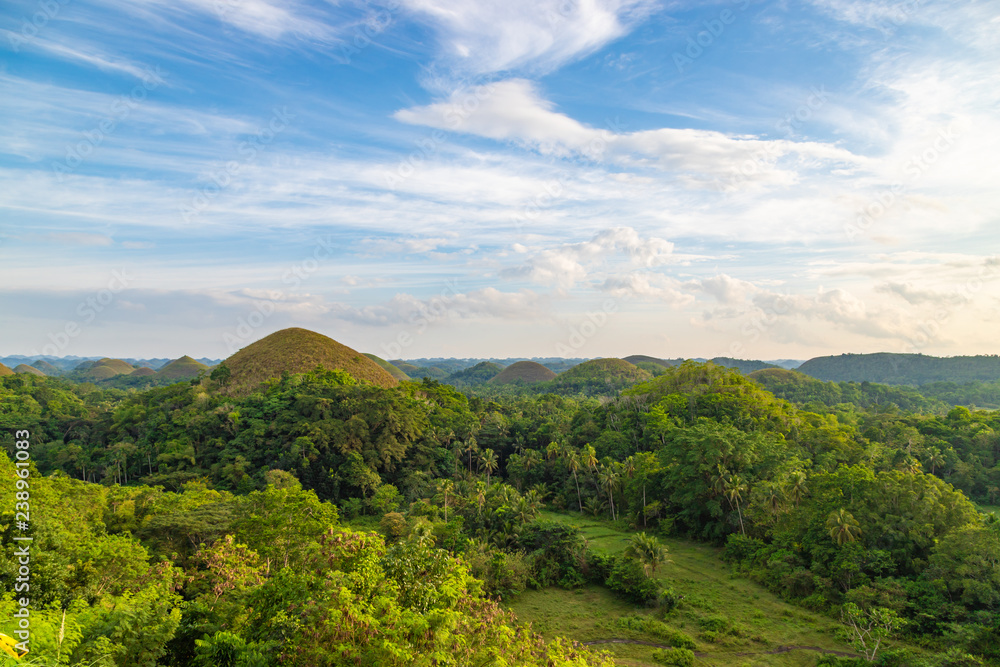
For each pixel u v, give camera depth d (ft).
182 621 71.61
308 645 51.49
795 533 183.11
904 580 148.66
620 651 136.77
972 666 113.80
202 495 189.98
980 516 162.91
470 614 75.66
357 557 72.13
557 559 188.44
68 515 127.54
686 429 250.37
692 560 202.59
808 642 137.90
